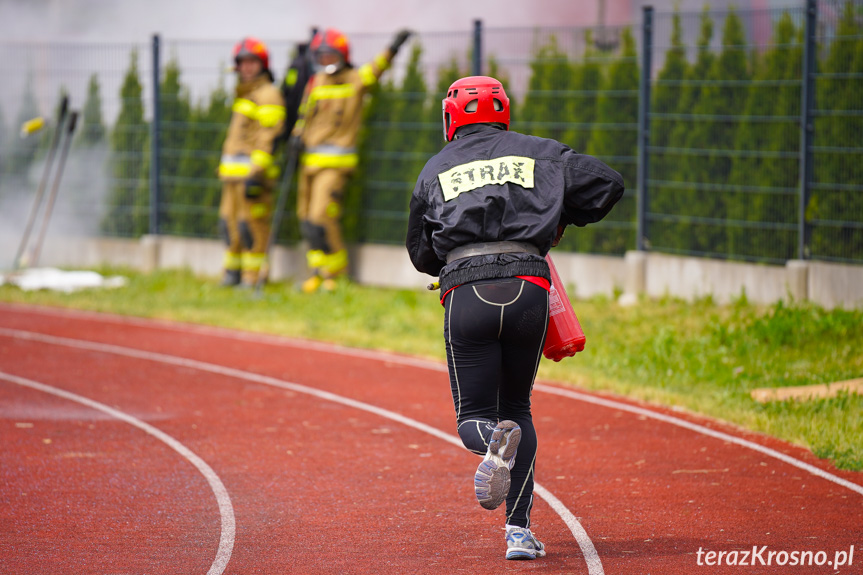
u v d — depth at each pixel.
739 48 49.22
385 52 57.09
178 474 26.67
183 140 66.06
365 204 60.41
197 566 19.91
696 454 28.44
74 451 28.89
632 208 53.28
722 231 50.06
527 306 17.94
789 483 25.56
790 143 47.91
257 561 20.20
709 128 50.12
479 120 18.92
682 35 51.56
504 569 19.62
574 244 55.09
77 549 20.88
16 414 33.31
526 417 19.50
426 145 58.12
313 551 20.81
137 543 21.30
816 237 47.03
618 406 34.41
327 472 26.89
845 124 45.94
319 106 57.25
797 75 47.50
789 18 47.91
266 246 60.03
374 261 59.97
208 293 58.78
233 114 60.22
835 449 27.98
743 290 48.19
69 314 54.34
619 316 47.97
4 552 20.64
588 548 20.89
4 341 46.66
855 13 45.75
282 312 53.09
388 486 25.61
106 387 37.59
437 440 30.28
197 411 33.94
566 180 18.23
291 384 38.19
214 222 65.31
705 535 21.70
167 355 43.75
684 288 50.62
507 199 17.92
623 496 24.66
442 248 18.34
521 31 54.69
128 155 68.44
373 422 32.47
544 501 24.36
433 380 38.94
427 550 20.83
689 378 37.69
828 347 40.00
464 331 18.00
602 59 53.28
